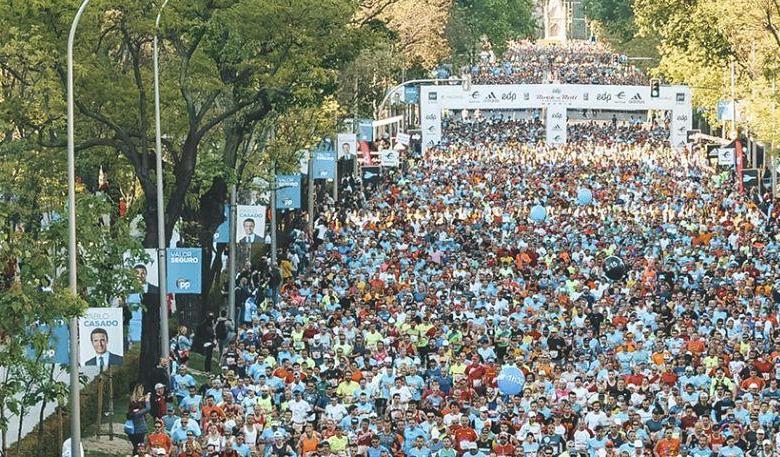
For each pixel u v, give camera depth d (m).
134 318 84.69
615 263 103.88
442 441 65.31
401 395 72.38
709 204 141.00
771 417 70.06
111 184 92.00
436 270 105.56
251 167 103.62
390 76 167.75
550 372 74.06
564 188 154.12
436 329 84.88
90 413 77.44
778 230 126.50
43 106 74.88
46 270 60.84
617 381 73.25
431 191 149.75
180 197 83.88
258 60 86.38
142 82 82.69
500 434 65.06
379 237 118.69
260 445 66.25
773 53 151.25
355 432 67.44
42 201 70.25
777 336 86.50
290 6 84.75
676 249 113.00
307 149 117.38
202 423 69.06
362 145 160.88
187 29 82.88
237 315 100.94
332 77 90.06
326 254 114.44
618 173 169.50
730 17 155.75
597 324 88.56
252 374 75.75
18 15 76.12
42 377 63.25
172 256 80.94
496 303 91.69
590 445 65.69
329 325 86.56
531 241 114.44
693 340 81.31
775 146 153.38
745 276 102.88
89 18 77.31
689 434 67.12
